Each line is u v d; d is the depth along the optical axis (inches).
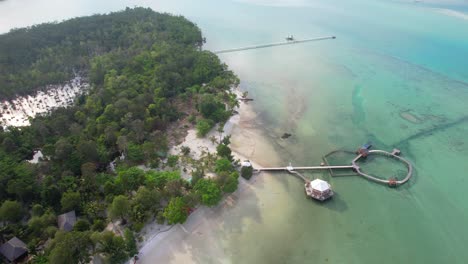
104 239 3051.2
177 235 3472.0
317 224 3676.2
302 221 3703.3
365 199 4020.7
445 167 4566.9
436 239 3550.7
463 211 3902.6
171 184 3722.9
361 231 3614.7
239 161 4448.8
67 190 3695.9
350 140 5093.5
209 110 5334.6
